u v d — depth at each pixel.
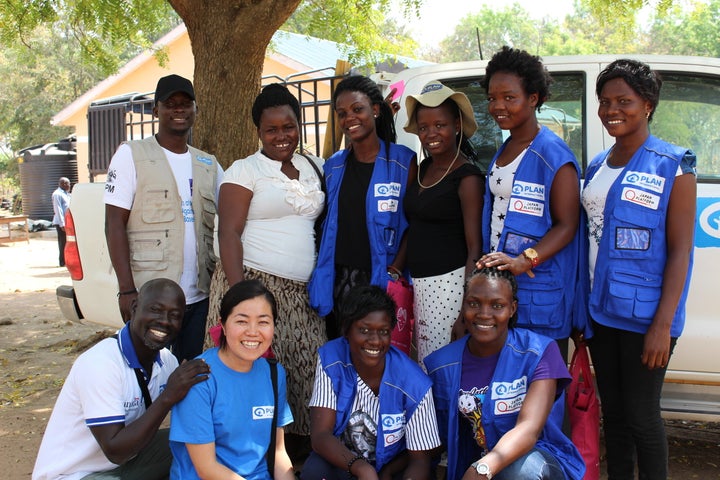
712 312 3.41
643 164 2.75
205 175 3.65
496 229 2.95
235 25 4.97
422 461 2.84
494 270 2.75
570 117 3.65
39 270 12.53
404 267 3.29
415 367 2.90
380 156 3.21
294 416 3.27
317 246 3.38
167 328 2.76
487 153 3.70
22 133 30.45
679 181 2.70
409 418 2.84
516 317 2.88
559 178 2.78
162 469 3.00
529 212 2.83
